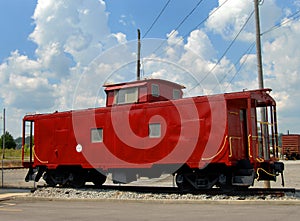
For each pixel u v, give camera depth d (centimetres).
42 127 1798
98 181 1823
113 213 1024
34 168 1842
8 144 6950
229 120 1375
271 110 1469
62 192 1552
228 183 1355
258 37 1622
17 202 1373
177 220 871
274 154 1448
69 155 1686
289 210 983
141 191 1465
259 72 1602
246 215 916
